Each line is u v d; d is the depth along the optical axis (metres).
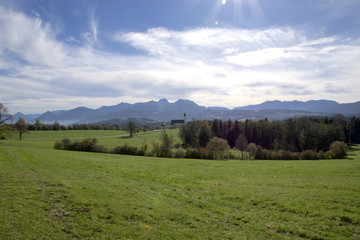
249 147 73.06
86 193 15.48
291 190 19.53
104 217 11.88
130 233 10.34
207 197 17.23
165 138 67.00
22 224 10.19
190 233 10.80
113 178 22.22
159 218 12.38
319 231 11.59
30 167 25.27
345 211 14.20
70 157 39.97
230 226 12.03
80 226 10.61
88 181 19.50
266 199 16.70
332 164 45.56
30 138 107.94
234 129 128.38
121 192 16.73
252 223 12.54
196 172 30.66
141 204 14.34
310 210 14.38
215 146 64.12
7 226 9.84
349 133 122.06
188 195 17.62
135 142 103.62
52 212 12.02
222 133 131.00
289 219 13.12
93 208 12.88
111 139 115.94
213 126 135.50
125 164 35.09
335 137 97.62
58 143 64.88
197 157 63.47
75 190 15.96
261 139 115.31
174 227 11.41
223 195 17.86
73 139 110.06
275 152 67.06
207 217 13.07
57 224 10.61
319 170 33.88
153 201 15.28
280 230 11.76
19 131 97.56
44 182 17.62
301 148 95.94
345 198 16.70
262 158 66.81
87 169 27.08
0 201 12.75
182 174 28.16
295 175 28.80
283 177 27.14
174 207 14.33
